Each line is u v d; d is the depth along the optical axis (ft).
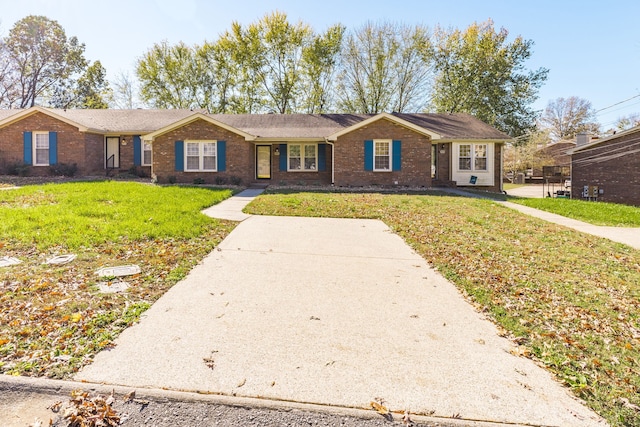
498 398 8.68
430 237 25.40
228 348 10.72
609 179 60.49
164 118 72.95
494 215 34.81
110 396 8.41
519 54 104.27
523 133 106.83
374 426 7.71
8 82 113.60
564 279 17.71
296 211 34.50
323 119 74.02
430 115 76.33
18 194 35.68
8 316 11.94
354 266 19.01
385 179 60.08
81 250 19.51
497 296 15.34
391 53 103.96
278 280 16.66
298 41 108.37
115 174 66.59
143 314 12.76
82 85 126.41
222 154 58.85
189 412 8.00
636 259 21.80
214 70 115.55
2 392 8.45
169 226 24.88
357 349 10.89
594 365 10.26
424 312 13.65
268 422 7.75
